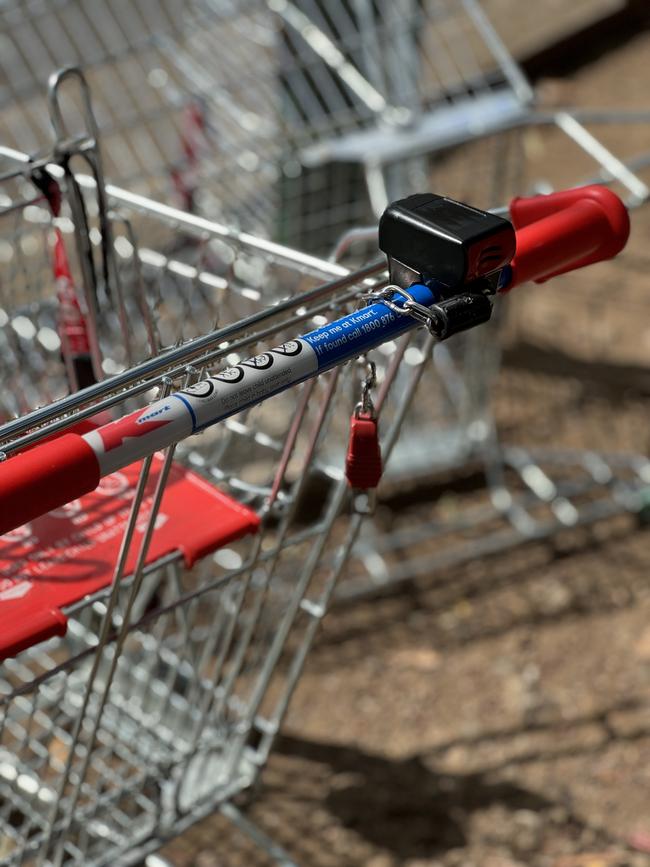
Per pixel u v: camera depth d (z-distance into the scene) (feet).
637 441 11.75
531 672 9.25
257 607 6.57
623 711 8.87
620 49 20.15
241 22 11.43
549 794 8.23
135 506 5.65
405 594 10.04
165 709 7.12
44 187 6.25
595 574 10.25
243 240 6.41
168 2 11.95
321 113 10.97
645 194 8.70
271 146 10.40
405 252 5.40
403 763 8.47
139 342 8.22
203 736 7.04
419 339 10.34
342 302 5.66
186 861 7.87
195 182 9.73
